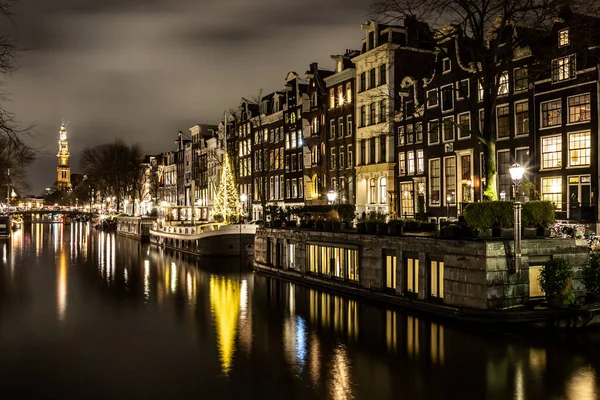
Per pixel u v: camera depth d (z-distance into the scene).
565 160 33.12
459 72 40.44
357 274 27.62
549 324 19.69
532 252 20.39
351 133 52.28
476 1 24.12
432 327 20.70
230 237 47.03
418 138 44.38
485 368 16.27
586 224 31.22
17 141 16.91
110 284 33.16
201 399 14.39
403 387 15.04
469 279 20.50
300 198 61.12
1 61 16.05
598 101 31.47
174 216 63.16
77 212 167.88
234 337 20.39
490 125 24.22
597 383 15.04
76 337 20.56
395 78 46.50
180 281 34.03
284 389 15.03
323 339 19.89
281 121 65.75
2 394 14.77
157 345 19.39
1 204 95.81
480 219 20.64
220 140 82.00
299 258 32.88
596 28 31.67
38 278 35.91
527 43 34.59
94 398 14.49
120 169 103.81
